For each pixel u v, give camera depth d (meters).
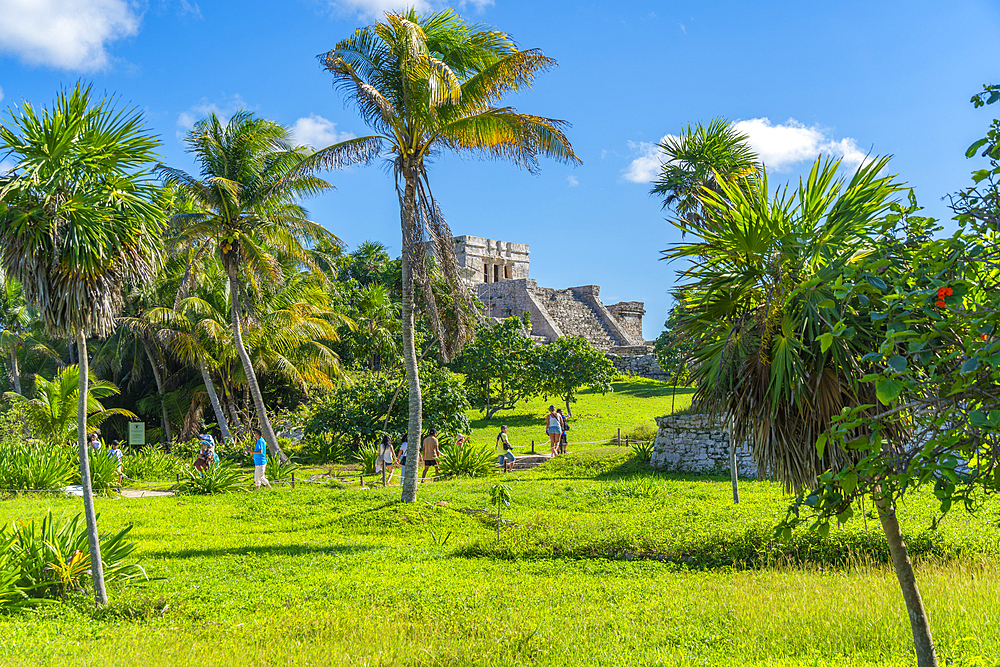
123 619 7.77
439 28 15.28
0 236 8.02
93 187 8.30
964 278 4.01
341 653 6.33
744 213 5.34
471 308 16.00
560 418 26.36
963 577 7.53
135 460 24.70
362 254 58.38
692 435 20.78
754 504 14.12
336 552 11.51
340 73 14.93
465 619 7.26
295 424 31.00
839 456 5.14
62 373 23.69
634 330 76.75
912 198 4.62
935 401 3.68
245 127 24.12
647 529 11.33
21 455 18.80
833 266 4.45
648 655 5.94
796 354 5.00
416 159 15.22
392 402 27.36
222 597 8.48
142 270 8.87
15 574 8.27
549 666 5.82
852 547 9.29
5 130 7.91
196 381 36.53
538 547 10.89
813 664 5.41
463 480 20.52
